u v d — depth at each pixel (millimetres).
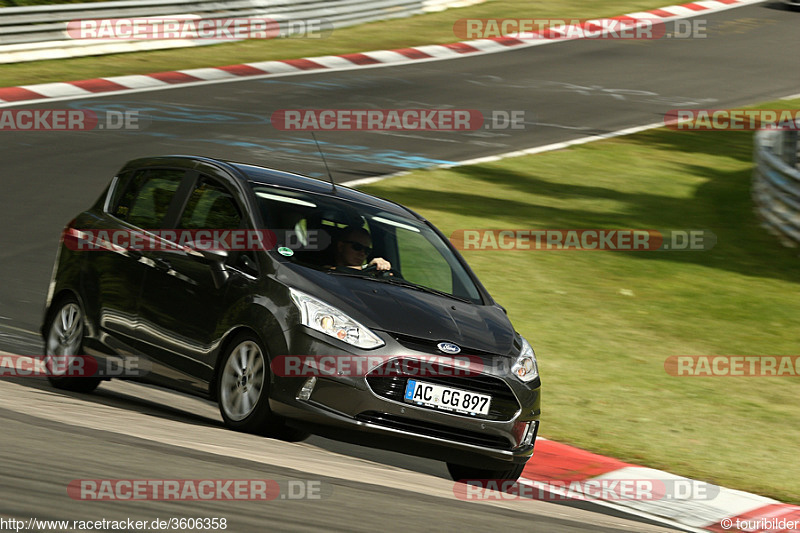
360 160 66312
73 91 75938
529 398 23109
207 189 25266
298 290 22203
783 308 46625
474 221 55188
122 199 27047
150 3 94250
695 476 27734
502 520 16922
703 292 47906
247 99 80062
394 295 23203
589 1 135875
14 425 16688
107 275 25875
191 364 23391
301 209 24688
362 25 114812
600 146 76938
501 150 73000
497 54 106875
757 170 64750
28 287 39594
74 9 87875
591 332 40844
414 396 21656
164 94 78438
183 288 23938
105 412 21609
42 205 50188
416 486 19594
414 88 89625
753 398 35312
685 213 62062
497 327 24094
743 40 120438
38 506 11453
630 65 106062
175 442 18219
